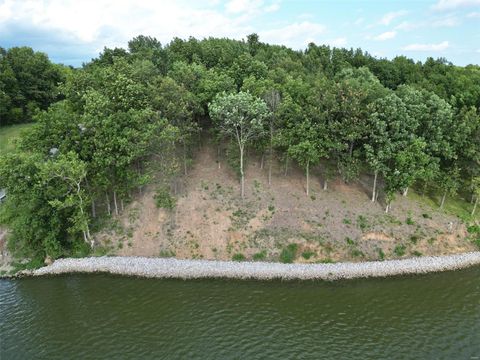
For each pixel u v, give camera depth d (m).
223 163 68.44
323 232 56.16
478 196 58.66
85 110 57.41
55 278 52.22
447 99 74.56
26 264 54.78
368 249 54.53
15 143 56.53
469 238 57.06
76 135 55.66
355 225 56.97
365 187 63.56
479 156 56.91
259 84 64.06
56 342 39.69
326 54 104.44
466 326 40.91
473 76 91.62
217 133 69.50
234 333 40.31
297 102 60.91
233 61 77.19
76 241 57.06
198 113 66.06
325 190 62.62
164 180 64.19
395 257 53.84
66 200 51.47
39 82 107.38
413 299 45.97
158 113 55.97
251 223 57.81
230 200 61.16
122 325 42.09
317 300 45.94
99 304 46.09
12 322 43.16
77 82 64.12
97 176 55.81
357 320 42.22
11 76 100.38
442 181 59.38
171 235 57.53
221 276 51.09
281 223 57.53
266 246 55.28
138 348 38.44
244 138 58.91
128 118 56.59
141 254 55.69
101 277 51.94
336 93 57.94
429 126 57.41
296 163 68.19
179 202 61.19
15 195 51.66
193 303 45.75
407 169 54.94
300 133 55.78
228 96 56.09
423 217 58.78
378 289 48.03
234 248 55.53
